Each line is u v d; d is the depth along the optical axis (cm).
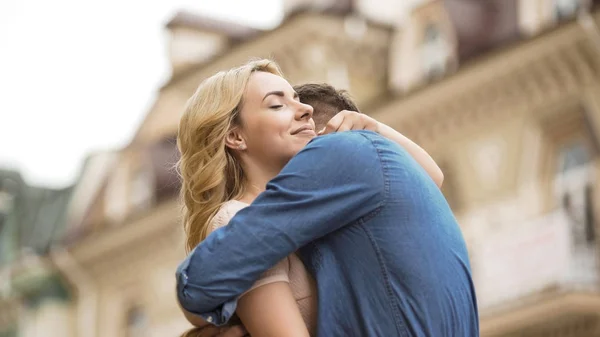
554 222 1847
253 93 305
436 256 276
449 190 2058
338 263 279
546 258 1823
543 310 1780
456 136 2047
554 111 1894
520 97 1947
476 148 2012
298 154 286
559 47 1883
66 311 2802
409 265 273
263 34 2347
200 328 301
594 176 1814
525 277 1845
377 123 307
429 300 272
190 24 2630
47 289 2817
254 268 274
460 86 2022
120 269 2684
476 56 2030
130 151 2719
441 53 2138
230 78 308
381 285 273
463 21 2080
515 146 1950
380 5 2333
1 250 2970
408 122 2123
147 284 2609
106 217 2733
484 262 1928
